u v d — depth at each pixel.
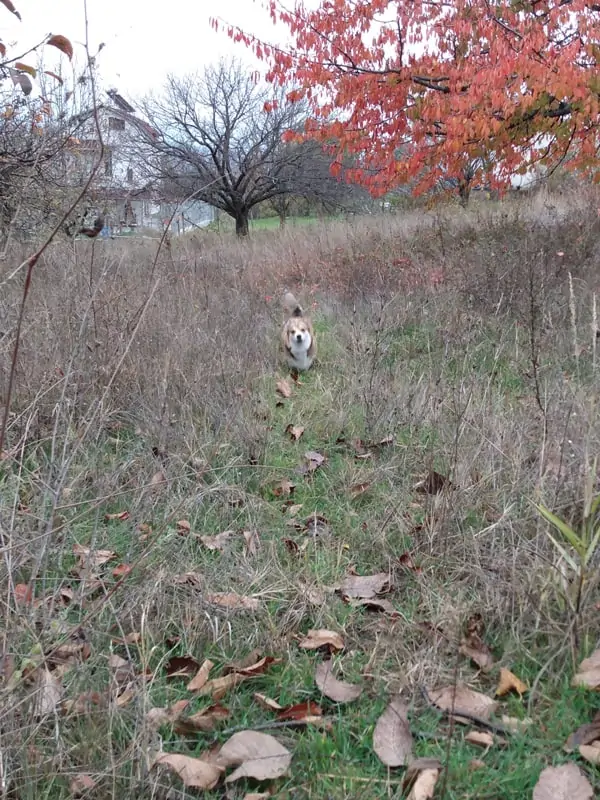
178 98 20.66
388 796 1.80
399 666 2.27
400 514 3.15
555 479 2.92
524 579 2.51
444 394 4.09
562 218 9.30
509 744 1.94
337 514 3.38
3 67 2.21
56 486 2.34
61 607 2.45
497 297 5.86
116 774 1.77
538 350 4.59
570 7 6.06
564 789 1.72
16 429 3.53
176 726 2.02
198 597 2.57
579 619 2.26
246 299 7.18
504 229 8.56
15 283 4.88
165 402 3.77
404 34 7.14
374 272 7.84
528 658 2.27
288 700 2.19
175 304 5.77
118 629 2.44
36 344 4.09
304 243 10.91
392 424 4.16
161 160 19.12
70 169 5.23
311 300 7.72
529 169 9.27
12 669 1.91
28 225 5.41
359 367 5.15
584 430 3.04
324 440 4.31
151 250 7.35
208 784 1.80
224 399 4.32
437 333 5.49
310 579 2.77
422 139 7.94
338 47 7.25
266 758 1.86
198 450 3.66
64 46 1.83
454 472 3.17
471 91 6.39
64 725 1.89
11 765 1.75
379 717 2.04
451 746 1.93
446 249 8.26
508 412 3.86
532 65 5.98
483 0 6.70
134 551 2.81
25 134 5.97
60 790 1.78
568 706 2.05
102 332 4.21
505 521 2.79
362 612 2.61
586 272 6.53
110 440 3.80
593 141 7.41
